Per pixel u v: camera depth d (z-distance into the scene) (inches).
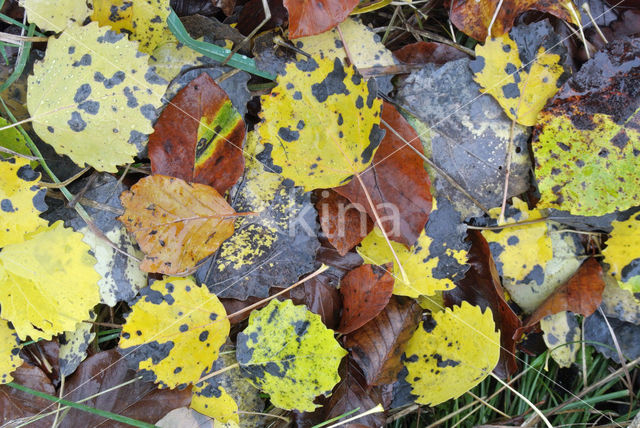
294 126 18.0
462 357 19.1
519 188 19.5
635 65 18.6
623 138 18.7
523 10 18.8
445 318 19.1
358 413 19.1
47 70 17.6
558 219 19.5
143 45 18.3
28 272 17.7
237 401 19.1
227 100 18.0
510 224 19.4
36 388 18.2
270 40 18.6
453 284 19.0
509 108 19.0
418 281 19.0
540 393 20.8
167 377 18.1
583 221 19.6
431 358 19.2
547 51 18.8
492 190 19.4
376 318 19.1
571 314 20.2
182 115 17.9
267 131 17.9
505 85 18.9
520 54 18.9
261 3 18.6
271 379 18.6
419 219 18.6
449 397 19.3
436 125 19.1
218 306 18.2
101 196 18.4
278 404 18.7
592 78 18.7
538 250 19.5
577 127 18.8
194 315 18.1
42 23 17.7
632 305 19.9
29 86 17.6
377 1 18.9
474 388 20.7
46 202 18.3
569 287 19.7
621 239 19.5
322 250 19.1
